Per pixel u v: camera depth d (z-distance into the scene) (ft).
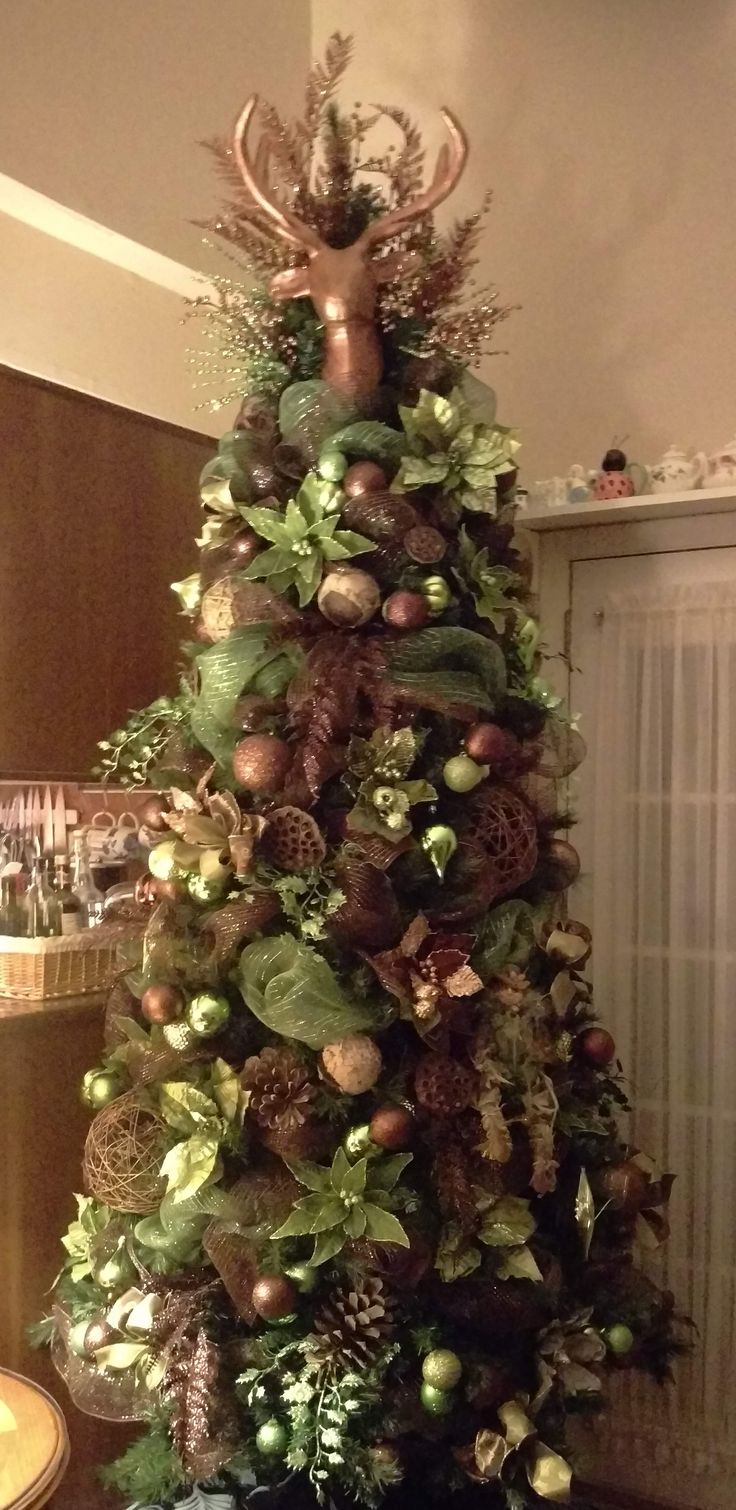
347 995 4.07
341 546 4.17
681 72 6.80
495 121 7.41
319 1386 3.97
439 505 4.46
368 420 4.45
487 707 4.33
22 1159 5.70
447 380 4.68
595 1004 6.48
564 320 7.09
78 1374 4.59
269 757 4.08
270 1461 4.16
